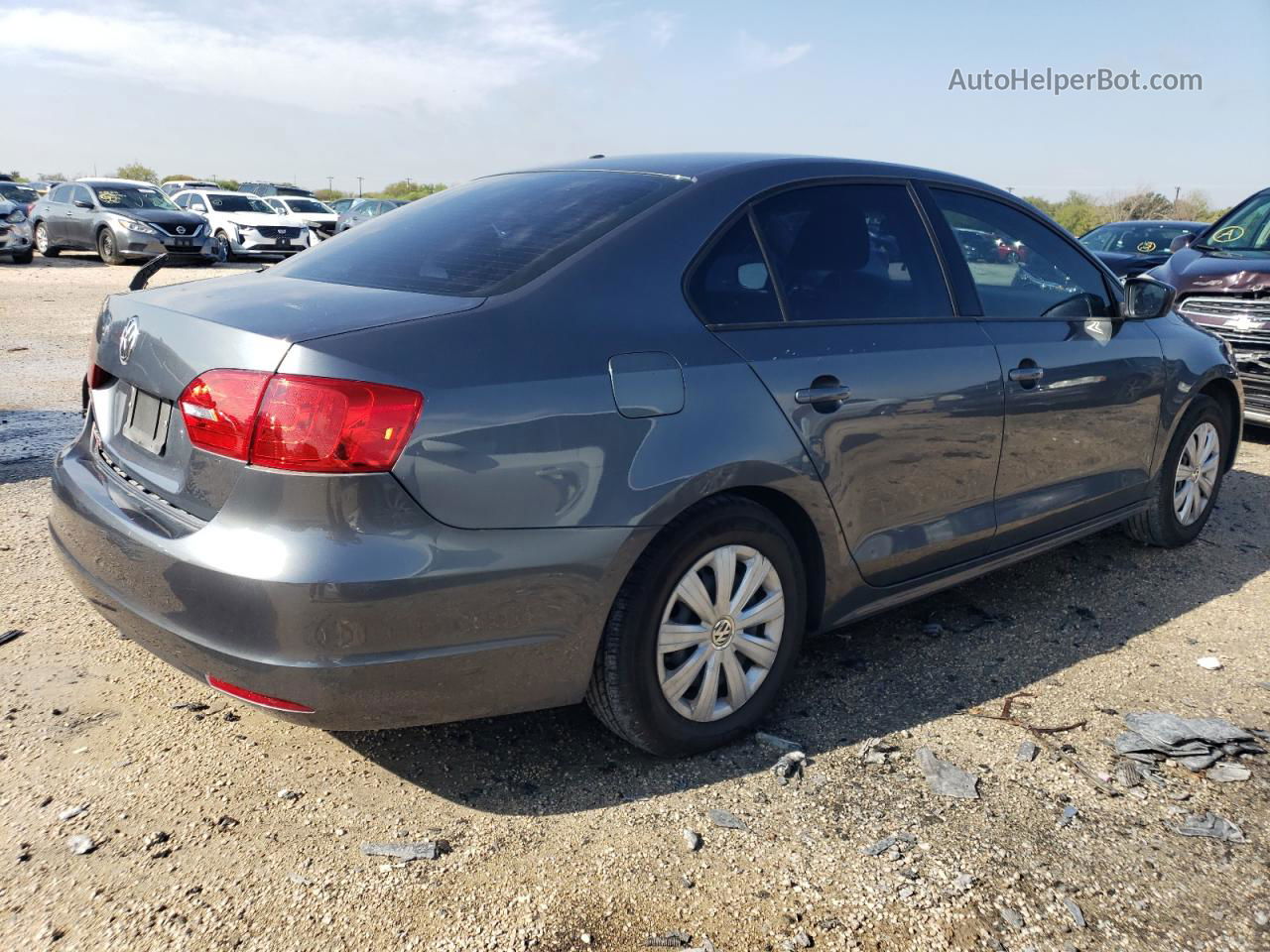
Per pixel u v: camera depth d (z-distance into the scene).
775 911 2.31
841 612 3.25
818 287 3.13
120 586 2.60
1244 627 3.96
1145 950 2.22
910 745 3.04
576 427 2.48
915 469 3.27
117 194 21.12
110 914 2.23
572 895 2.34
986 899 2.36
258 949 2.15
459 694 2.48
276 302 2.57
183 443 2.49
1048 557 4.70
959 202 3.70
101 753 2.85
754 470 2.78
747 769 2.90
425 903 2.30
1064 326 3.89
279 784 2.74
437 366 2.34
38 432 6.30
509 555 2.41
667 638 2.75
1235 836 2.62
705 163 3.20
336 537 2.26
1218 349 4.70
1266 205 7.64
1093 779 2.87
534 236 2.84
